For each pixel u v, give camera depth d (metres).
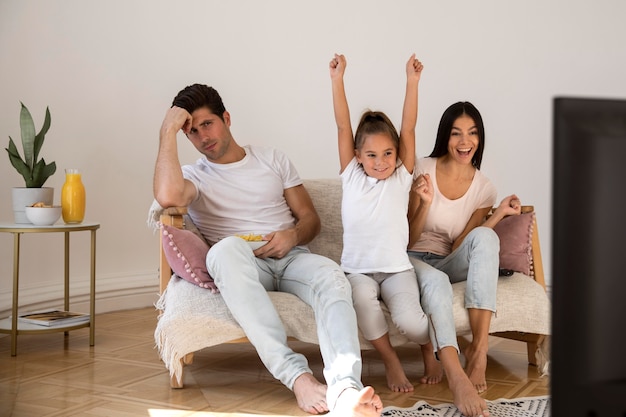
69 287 3.41
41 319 2.79
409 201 2.48
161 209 2.50
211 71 3.87
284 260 2.31
